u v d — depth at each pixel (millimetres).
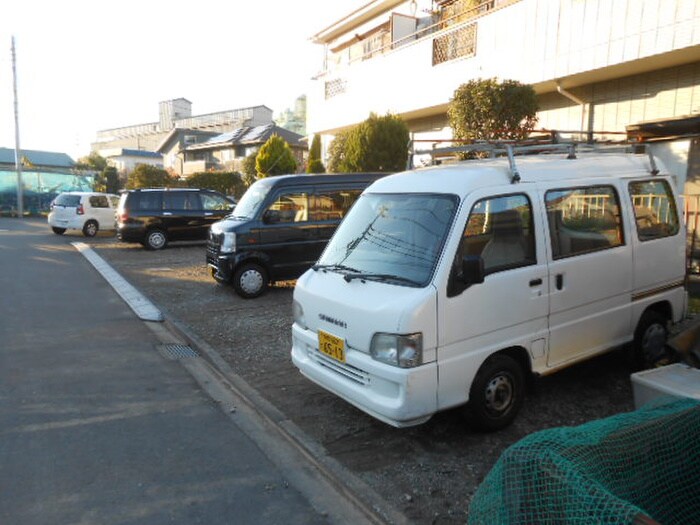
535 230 4094
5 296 9031
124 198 15148
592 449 2004
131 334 6930
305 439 3982
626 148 5418
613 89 11117
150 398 4852
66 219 19281
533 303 4043
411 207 4133
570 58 10633
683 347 4242
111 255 14305
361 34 20828
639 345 5066
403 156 13539
